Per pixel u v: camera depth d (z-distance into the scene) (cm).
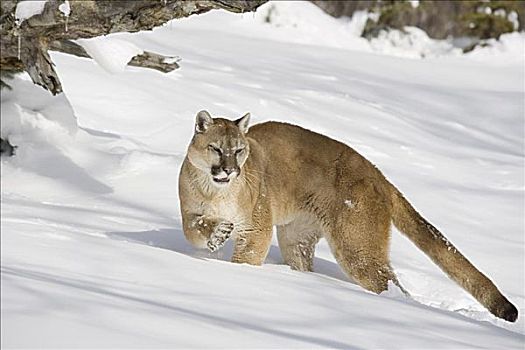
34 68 1191
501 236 1362
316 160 1053
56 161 1385
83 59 1917
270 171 1023
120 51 1308
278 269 966
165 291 682
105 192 1305
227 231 955
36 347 499
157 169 1416
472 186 1599
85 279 679
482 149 1875
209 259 920
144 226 1123
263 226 998
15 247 765
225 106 1825
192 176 973
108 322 557
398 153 1742
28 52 1173
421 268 1156
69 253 768
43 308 559
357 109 2005
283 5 3738
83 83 1756
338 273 1089
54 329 527
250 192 985
